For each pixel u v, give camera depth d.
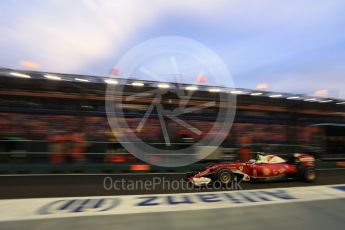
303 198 7.04
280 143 13.30
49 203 6.28
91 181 8.76
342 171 12.50
